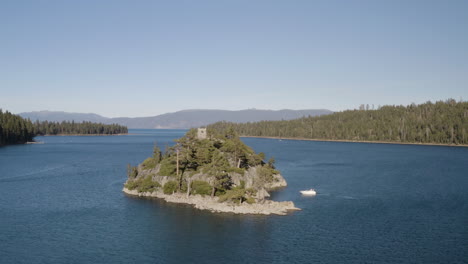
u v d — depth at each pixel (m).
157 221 90.19
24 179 149.62
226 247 73.44
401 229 84.31
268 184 136.12
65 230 83.56
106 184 140.12
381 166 199.00
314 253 70.38
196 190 114.44
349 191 128.12
